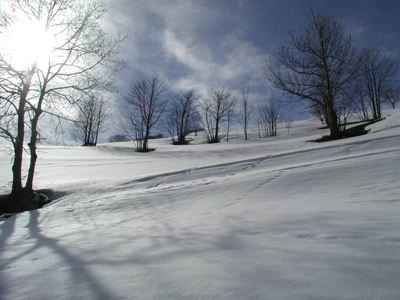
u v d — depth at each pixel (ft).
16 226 16.30
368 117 128.06
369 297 3.33
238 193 18.98
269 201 14.79
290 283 4.01
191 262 5.55
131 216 16.48
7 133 26.32
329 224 7.32
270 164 30.86
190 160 53.47
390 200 10.14
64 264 6.46
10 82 26.00
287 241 6.23
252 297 3.74
